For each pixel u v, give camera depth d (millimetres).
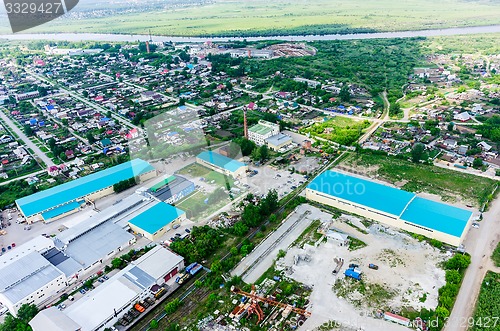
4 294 80062
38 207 112000
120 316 76875
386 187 110562
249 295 80312
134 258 93062
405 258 90000
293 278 85500
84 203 116938
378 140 153875
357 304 77938
